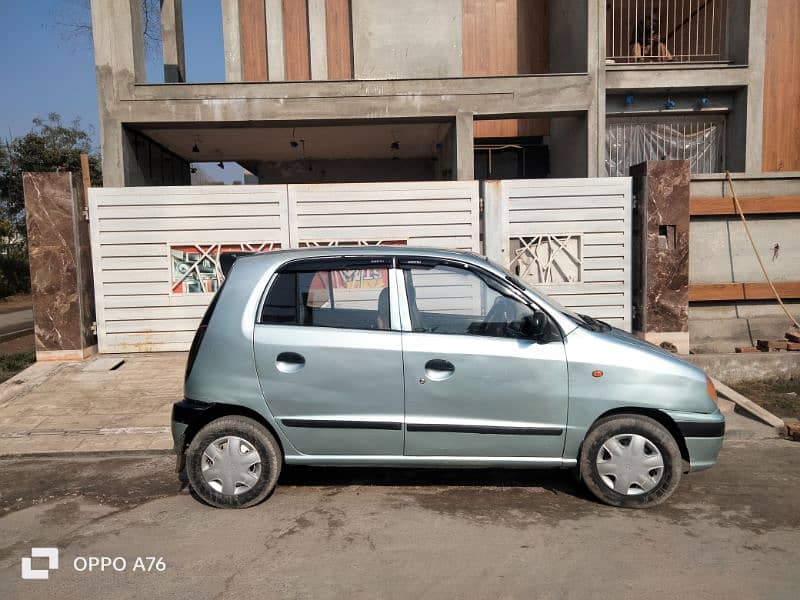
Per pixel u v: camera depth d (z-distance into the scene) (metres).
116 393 7.48
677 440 4.59
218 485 4.51
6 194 28.00
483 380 4.40
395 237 9.23
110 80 10.50
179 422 4.54
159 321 9.14
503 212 9.18
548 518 4.35
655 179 8.90
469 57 13.45
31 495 4.91
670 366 4.46
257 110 10.66
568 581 3.52
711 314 9.48
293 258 4.62
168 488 5.02
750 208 9.35
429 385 4.40
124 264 9.04
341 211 9.16
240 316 4.50
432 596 3.38
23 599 3.39
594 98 10.85
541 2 13.39
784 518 4.36
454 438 4.44
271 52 11.62
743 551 3.87
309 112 10.68
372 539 4.05
